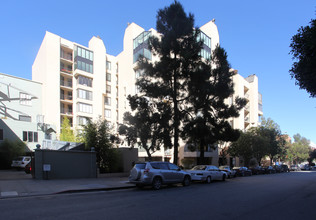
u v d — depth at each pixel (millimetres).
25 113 33156
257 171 32969
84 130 19688
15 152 25828
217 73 19766
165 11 19344
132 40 39156
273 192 11586
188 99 20125
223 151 32562
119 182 14508
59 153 15594
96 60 44875
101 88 44906
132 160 21219
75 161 16328
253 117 49062
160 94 18156
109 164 19141
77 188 11445
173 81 20531
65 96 42094
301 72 8859
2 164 25531
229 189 12656
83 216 6188
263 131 37031
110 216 6219
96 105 43562
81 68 42312
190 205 7848
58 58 40125
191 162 32406
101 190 11859
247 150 33188
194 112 20250
